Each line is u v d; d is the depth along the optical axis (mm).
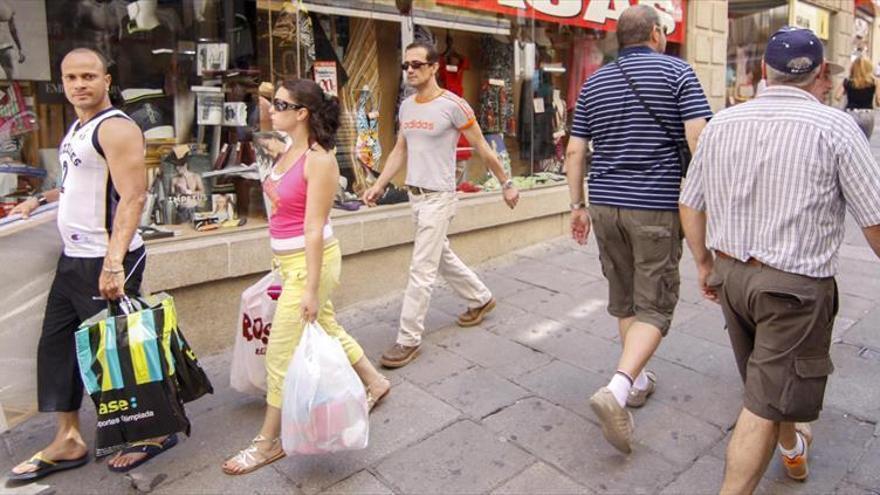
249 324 3145
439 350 3973
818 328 2172
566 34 6543
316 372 2629
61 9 3740
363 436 2713
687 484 2658
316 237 2682
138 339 2621
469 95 5754
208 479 2754
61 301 2793
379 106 5152
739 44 9742
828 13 12000
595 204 2986
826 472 2727
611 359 3818
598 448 2918
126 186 2631
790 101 2180
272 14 4461
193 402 3414
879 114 10094
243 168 4309
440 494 2623
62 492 2707
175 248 3803
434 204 3762
